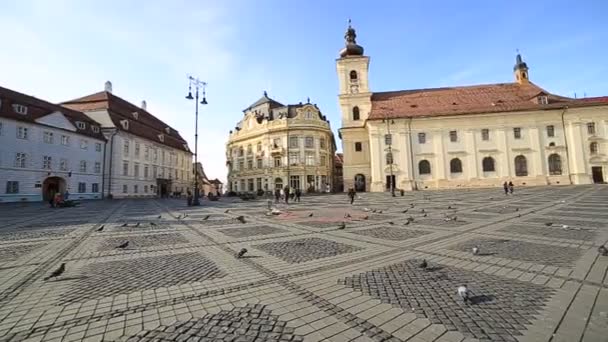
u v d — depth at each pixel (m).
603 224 10.05
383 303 4.13
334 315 3.79
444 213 14.91
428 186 48.78
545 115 47.84
